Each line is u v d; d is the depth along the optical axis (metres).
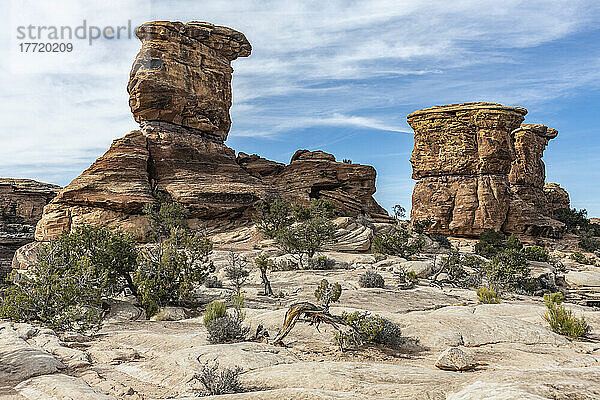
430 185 84.69
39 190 97.56
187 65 74.12
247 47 83.94
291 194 78.00
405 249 52.12
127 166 63.81
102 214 58.72
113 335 16.73
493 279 38.41
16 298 18.67
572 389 7.36
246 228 62.72
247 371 11.27
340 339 15.12
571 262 64.88
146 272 24.02
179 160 70.12
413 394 8.32
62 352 13.47
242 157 88.00
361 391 8.85
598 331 18.89
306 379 9.82
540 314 20.34
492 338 16.22
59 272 20.89
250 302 25.39
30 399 9.33
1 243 79.38
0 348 12.84
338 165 82.31
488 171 81.38
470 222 79.94
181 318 22.38
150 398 9.82
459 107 83.81
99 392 9.84
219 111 78.38
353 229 59.94
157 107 70.38
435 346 15.55
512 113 81.75
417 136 87.44
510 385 7.55
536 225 85.12
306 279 35.16
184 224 58.22
